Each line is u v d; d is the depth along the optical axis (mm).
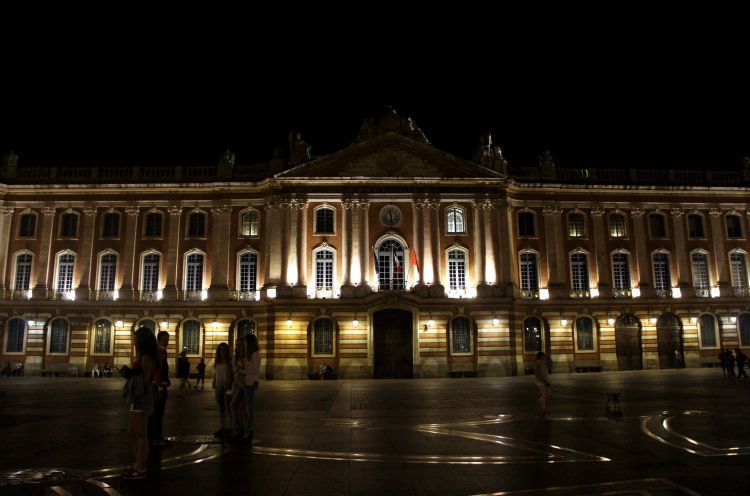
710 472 10023
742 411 18688
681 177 48719
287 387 33344
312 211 43875
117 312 44094
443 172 44375
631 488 8977
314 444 12992
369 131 44844
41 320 44031
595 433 14375
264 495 8617
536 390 29281
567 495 8594
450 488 9000
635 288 46594
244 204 45469
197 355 43938
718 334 47031
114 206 45594
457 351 42719
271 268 43469
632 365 45875
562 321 45188
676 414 17969
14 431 15078
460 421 16984
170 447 12656
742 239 48406
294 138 45875
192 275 45125
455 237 43906
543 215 46688
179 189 45594
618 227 47562
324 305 42188
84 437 14055
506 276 43750
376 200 43812
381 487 9070
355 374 41625
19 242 45125
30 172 46094
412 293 42031
